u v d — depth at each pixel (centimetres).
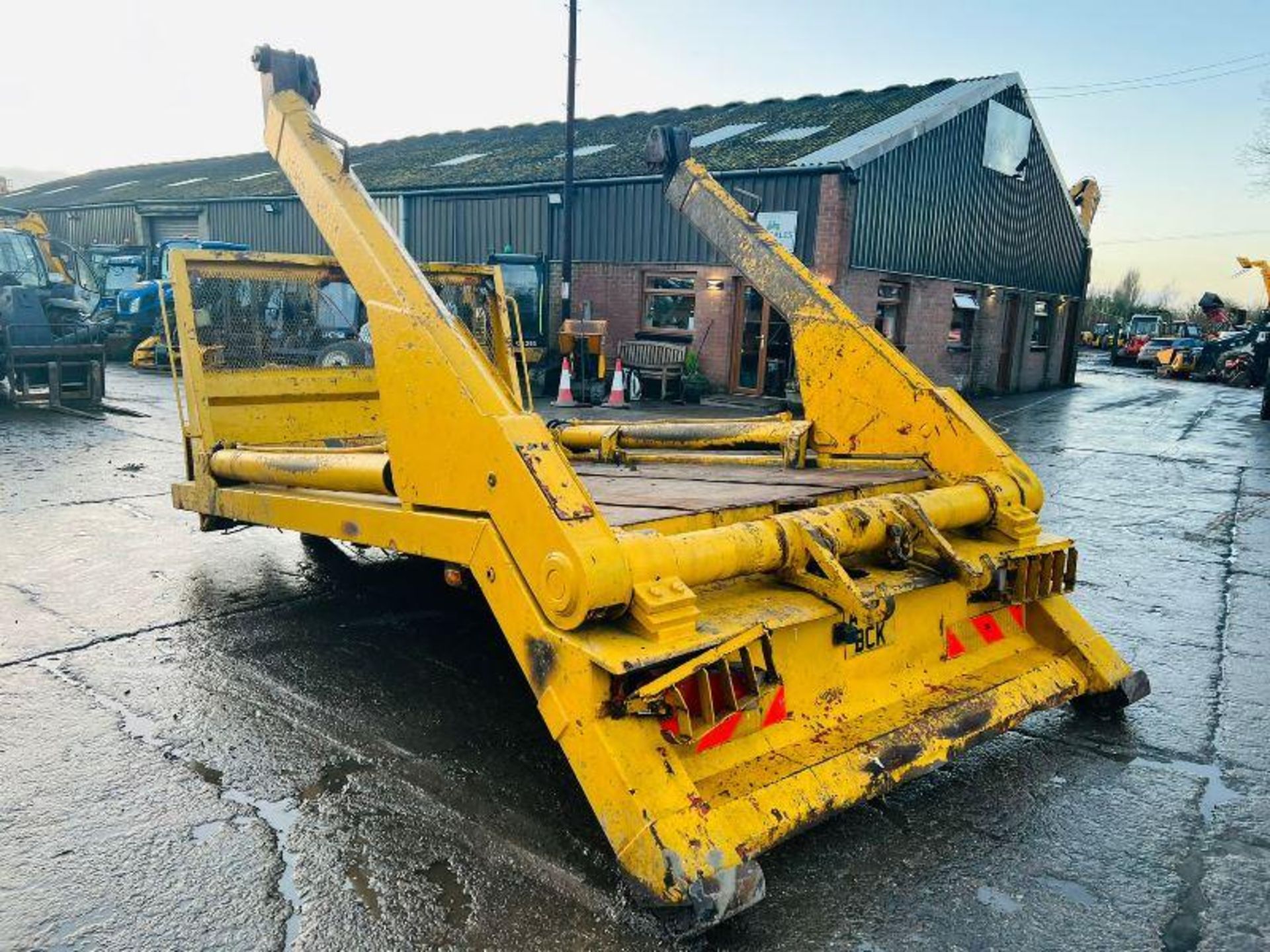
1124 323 5297
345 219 321
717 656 237
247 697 360
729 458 453
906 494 321
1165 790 310
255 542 596
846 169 1350
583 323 1476
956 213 1711
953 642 335
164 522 639
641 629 237
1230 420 1571
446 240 1852
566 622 235
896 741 277
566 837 267
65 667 384
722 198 475
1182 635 472
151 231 2683
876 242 1484
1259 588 559
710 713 238
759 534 266
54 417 1145
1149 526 736
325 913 231
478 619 456
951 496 326
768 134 1706
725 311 1512
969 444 363
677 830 221
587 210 1661
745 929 231
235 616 454
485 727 339
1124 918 242
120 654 401
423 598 487
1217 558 633
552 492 243
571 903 237
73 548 567
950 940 230
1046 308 2238
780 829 237
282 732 331
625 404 1467
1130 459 1100
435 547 289
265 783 295
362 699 360
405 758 313
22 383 1215
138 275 2073
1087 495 864
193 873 246
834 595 266
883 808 293
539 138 2277
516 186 1697
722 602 269
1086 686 349
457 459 273
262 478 412
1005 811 293
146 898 235
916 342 1686
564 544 232
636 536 246
